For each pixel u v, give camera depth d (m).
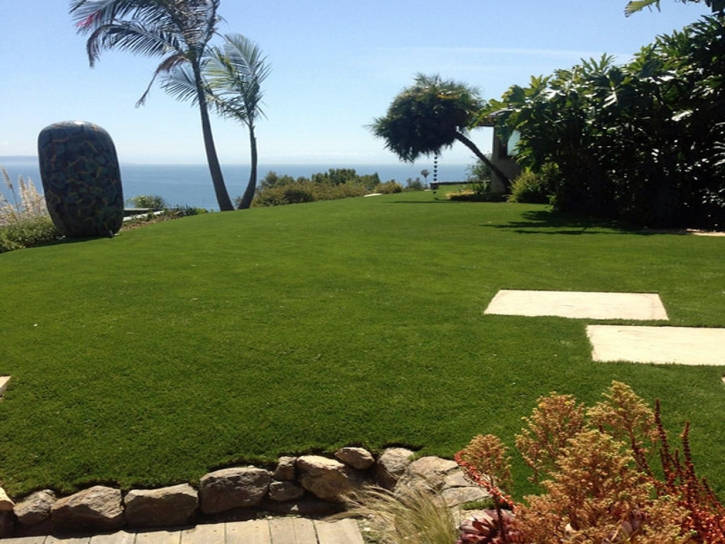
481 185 22.23
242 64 21.67
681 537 2.07
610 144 12.55
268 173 29.34
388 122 22.86
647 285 6.43
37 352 4.95
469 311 5.65
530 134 13.13
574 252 8.31
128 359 4.77
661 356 4.53
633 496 2.12
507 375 4.33
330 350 4.82
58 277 7.44
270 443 3.83
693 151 11.30
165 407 4.15
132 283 6.98
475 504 3.21
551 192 16.38
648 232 10.25
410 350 4.77
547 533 2.14
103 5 19.59
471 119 21.59
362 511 3.37
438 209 14.92
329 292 6.37
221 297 6.28
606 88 12.02
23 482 3.62
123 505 3.51
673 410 3.79
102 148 11.52
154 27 20.25
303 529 3.42
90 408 4.17
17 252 9.84
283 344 4.95
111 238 11.21
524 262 7.72
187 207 18.80
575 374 4.29
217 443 3.84
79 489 3.60
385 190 27.17
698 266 7.22
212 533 3.41
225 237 10.48
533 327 5.20
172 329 5.35
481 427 3.81
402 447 3.74
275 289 6.54
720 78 11.31
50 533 3.45
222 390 4.32
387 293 6.28
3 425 4.05
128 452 3.79
